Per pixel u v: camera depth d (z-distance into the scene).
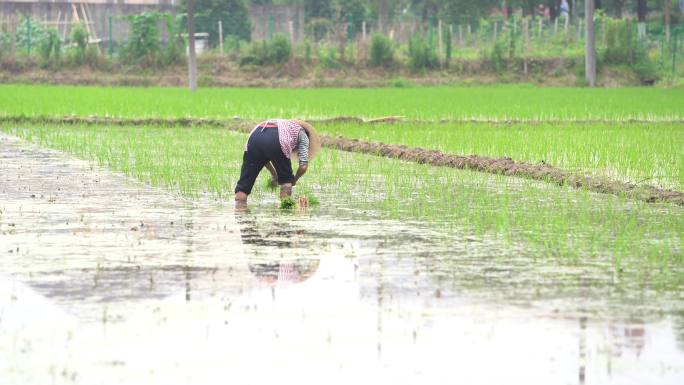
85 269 23.55
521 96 104.31
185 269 23.59
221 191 37.53
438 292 21.41
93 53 139.38
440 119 73.69
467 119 73.75
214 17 160.12
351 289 21.64
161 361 16.83
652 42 159.50
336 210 33.09
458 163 46.16
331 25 162.00
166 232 28.75
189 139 59.41
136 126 70.31
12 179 40.97
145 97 97.94
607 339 18.09
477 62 145.88
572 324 19.02
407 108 84.06
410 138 58.50
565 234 28.52
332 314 19.62
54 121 72.19
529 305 20.34
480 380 16.05
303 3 182.38
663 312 19.89
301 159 35.00
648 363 16.84
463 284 22.16
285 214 32.25
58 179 41.06
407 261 24.67
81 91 109.00
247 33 161.12
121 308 19.97
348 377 16.16
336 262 24.52
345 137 58.69
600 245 26.86
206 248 26.30
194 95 103.69
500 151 51.41
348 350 17.47
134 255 25.27
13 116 73.19
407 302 20.55
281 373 16.31
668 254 25.62
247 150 34.94
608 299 20.88
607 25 146.75
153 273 23.16
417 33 155.00
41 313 19.56
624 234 28.53
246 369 16.47
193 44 115.62
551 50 151.00
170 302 20.45
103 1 172.75
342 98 99.88
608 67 144.25
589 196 36.84
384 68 143.50
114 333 18.31
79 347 17.52
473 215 32.03
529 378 16.14
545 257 25.22
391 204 34.47
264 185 38.62
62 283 22.05
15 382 15.77
